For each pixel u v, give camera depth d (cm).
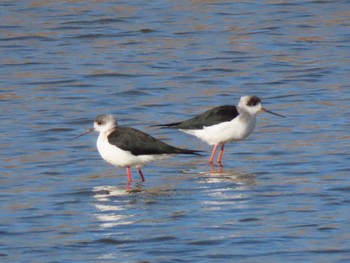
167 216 1529
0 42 2945
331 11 3222
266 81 2530
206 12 3241
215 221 1501
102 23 3127
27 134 2078
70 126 2145
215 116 1836
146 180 1738
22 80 2569
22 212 1567
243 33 3005
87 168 1828
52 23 3122
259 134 2053
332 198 1603
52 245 1419
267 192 1644
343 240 1413
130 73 2623
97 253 1384
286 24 3091
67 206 1595
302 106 2281
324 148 1923
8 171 1809
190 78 2577
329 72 2588
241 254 1368
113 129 1705
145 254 1374
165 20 3155
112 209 1572
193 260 1349
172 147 1695
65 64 2720
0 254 1387
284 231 1454
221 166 1828
